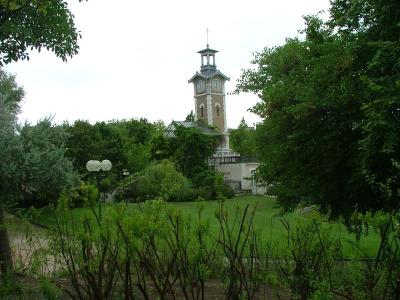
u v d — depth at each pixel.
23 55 9.68
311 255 4.37
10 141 10.73
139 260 4.51
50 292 4.36
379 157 8.33
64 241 4.55
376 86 7.33
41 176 11.05
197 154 46.72
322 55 10.65
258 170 14.27
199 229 4.50
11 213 10.06
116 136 47.00
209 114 77.31
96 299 4.22
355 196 10.32
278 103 11.73
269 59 16.70
